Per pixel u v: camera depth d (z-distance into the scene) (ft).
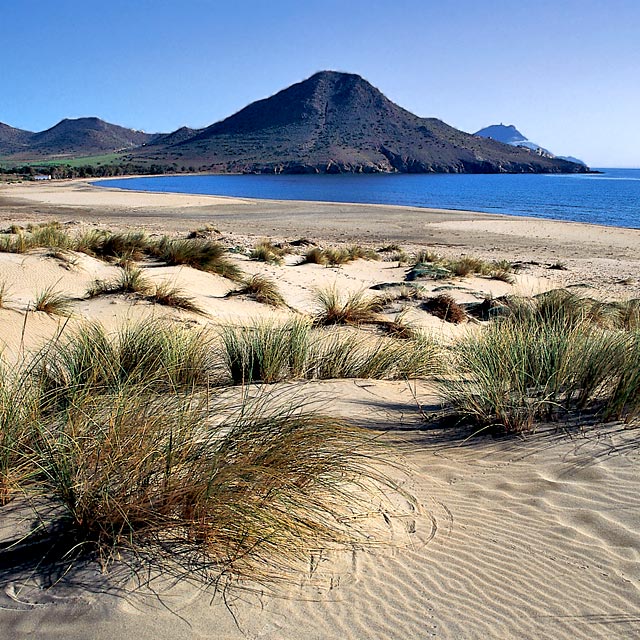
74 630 7.39
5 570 8.39
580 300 35.53
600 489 11.60
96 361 16.67
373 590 8.54
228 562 8.73
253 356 20.11
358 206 178.81
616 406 14.90
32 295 29.84
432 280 53.47
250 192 297.33
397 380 21.43
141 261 44.91
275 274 50.08
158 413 11.77
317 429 11.46
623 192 327.88
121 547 8.88
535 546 9.78
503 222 132.87
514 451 13.58
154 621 7.57
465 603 8.34
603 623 7.97
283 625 7.70
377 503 10.96
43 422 11.89
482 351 18.94
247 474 9.86
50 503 9.89
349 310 32.73
